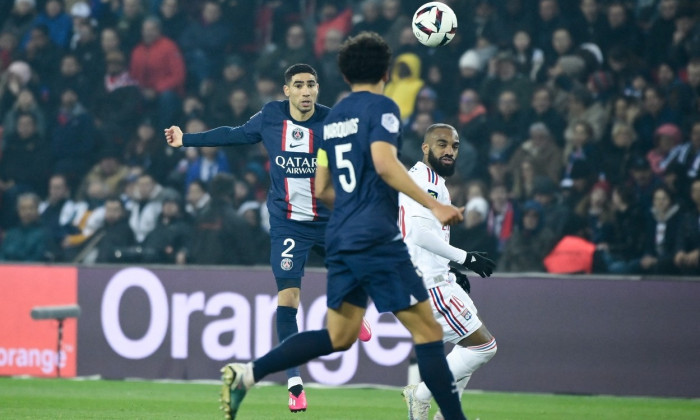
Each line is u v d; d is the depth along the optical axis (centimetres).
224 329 3152
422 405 1936
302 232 2230
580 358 2923
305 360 1538
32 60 4741
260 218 4006
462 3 4400
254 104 4381
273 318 3112
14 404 2564
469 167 3994
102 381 3175
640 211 3622
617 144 3894
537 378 2950
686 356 2853
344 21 4572
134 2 4756
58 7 4853
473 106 4109
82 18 4756
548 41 4247
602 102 4050
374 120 1455
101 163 4350
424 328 1502
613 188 3803
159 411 2445
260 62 4462
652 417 2455
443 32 2205
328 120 1525
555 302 2950
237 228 3753
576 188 3788
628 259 3575
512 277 2986
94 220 4200
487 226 3744
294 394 2109
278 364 1523
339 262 1506
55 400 2666
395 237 1480
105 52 4684
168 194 4088
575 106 4022
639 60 4150
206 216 3781
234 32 4716
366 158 1468
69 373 3253
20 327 3306
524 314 2970
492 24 4338
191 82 4628
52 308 3109
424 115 4059
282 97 4378
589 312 2925
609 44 4234
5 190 4372
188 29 4706
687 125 3891
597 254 3425
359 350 3059
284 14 4694
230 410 1521
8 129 4494
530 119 4022
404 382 3009
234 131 2239
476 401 2772
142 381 3180
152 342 3200
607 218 3656
